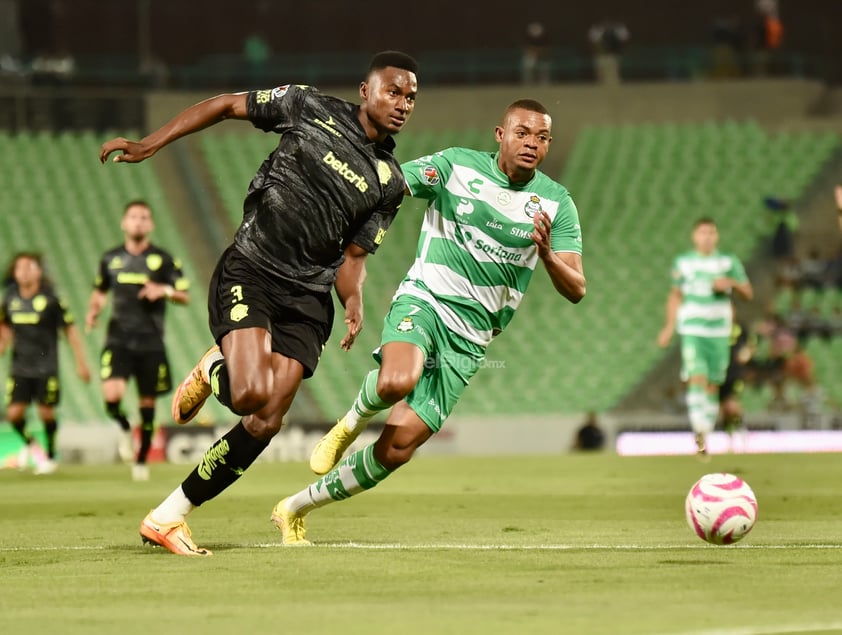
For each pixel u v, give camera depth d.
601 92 98.00
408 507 33.66
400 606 16.05
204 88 101.38
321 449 23.64
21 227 88.19
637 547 23.53
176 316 83.69
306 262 21.98
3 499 37.97
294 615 15.34
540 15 110.25
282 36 111.25
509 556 21.80
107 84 100.81
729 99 97.50
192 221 92.00
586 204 92.69
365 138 22.20
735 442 70.50
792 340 76.81
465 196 23.98
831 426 72.06
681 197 92.88
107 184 92.44
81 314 81.94
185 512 22.27
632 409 80.12
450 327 23.89
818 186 93.56
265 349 21.25
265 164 22.33
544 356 82.06
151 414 47.81
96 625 14.73
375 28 111.06
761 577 18.94
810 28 107.75
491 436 72.25
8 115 97.19
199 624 14.73
